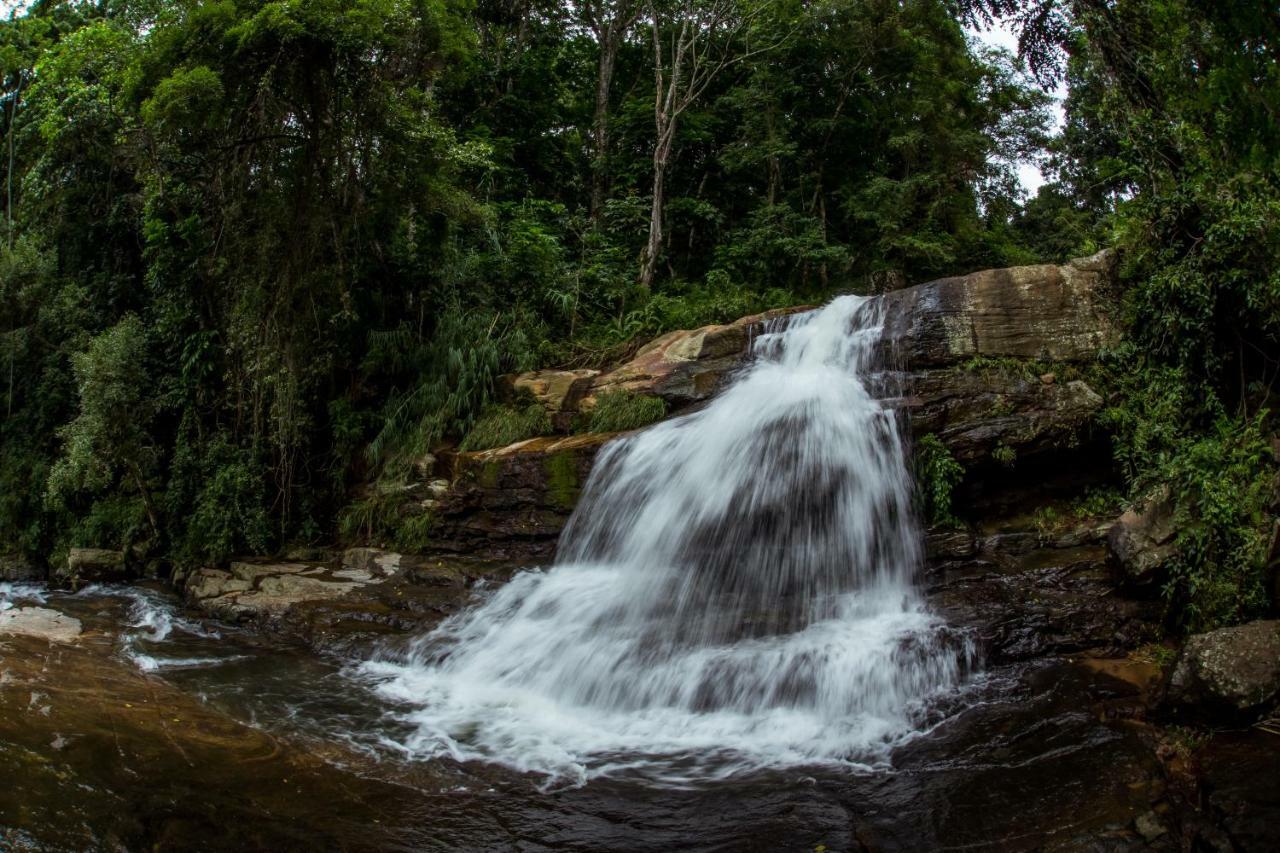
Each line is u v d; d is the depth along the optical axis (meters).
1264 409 7.66
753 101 19.64
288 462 12.21
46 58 14.46
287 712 6.60
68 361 15.57
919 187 20.12
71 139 14.48
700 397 10.95
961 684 6.45
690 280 20.17
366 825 4.75
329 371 12.64
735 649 7.00
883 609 7.54
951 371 9.16
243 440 12.73
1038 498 8.88
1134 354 8.91
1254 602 6.45
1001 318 9.31
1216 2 5.07
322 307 12.57
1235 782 4.68
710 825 4.80
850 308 10.58
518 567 9.80
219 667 7.71
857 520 8.34
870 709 6.24
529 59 20.64
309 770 5.49
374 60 11.12
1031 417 8.55
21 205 18.06
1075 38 9.77
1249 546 6.60
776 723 6.23
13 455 15.32
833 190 21.94
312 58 10.92
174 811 4.70
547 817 4.91
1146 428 8.40
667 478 9.39
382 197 12.34
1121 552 7.28
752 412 9.45
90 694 6.54
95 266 16.59
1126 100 9.23
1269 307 7.88
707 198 21.67
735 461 8.95
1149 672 6.42
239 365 12.64
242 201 11.82
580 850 4.53
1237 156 5.59
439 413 12.16
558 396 11.91
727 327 11.89
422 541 10.87
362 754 5.82
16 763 5.03
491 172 16.98
